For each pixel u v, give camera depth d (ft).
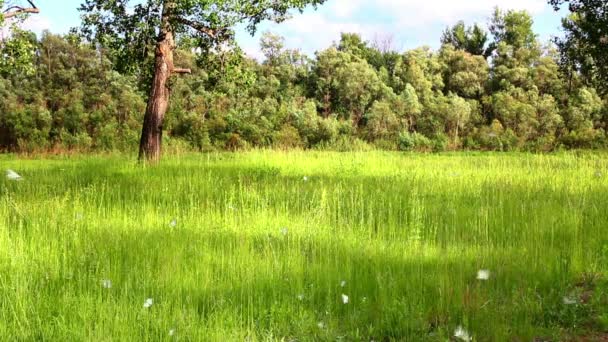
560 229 23.89
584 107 144.66
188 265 18.81
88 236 22.11
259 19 62.90
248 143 131.03
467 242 22.57
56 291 16.52
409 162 63.62
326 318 15.23
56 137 130.21
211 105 143.43
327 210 27.45
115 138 126.62
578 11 73.87
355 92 164.76
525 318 14.99
